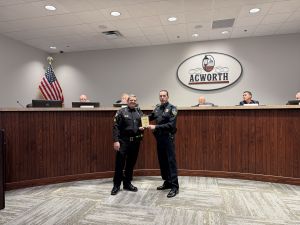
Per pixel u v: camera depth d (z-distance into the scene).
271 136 3.52
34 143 3.49
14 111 3.35
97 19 5.15
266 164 3.55
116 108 3.81
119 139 3.21
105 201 2.92
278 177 3.47
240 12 4.89
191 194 3.11
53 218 2.48
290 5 4.60
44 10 4.68
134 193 3.18
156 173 3.94
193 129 3.86
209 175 3.79
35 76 7.15
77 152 3.74
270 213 2.55
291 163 3.43
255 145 3.60
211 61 6.75
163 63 7.09
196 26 5.65
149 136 3.96
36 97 7.16
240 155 3.67
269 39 6.41
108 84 7.47
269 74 6.41
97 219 2.45
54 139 3.61
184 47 6.94
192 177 3.81
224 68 6.68
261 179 3.56
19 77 6.56
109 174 3.88
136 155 3.32
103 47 7.28
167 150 3.13
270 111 3.53
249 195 3.06
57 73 7.72
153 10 4.75
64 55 7.70
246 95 5.01
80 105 4.03
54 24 5.40
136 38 6.48
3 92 6.05
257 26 5.71
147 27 5.67
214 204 2.80
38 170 3.51
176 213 2.58
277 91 6.37
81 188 3.39
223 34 6.27
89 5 4.49
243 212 2.59
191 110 3.86
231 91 6.65
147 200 2.94
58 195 3.12
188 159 3.87
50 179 3.57
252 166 3.62
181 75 6.96
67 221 2.41
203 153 3.82
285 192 3.15
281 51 6.34
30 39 6.41
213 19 5.23
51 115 3.60
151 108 3.79
